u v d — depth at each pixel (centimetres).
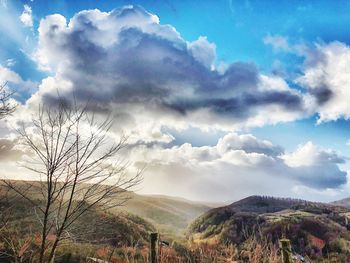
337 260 1647
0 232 392
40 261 403
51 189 432
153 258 670
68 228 421
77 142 457
